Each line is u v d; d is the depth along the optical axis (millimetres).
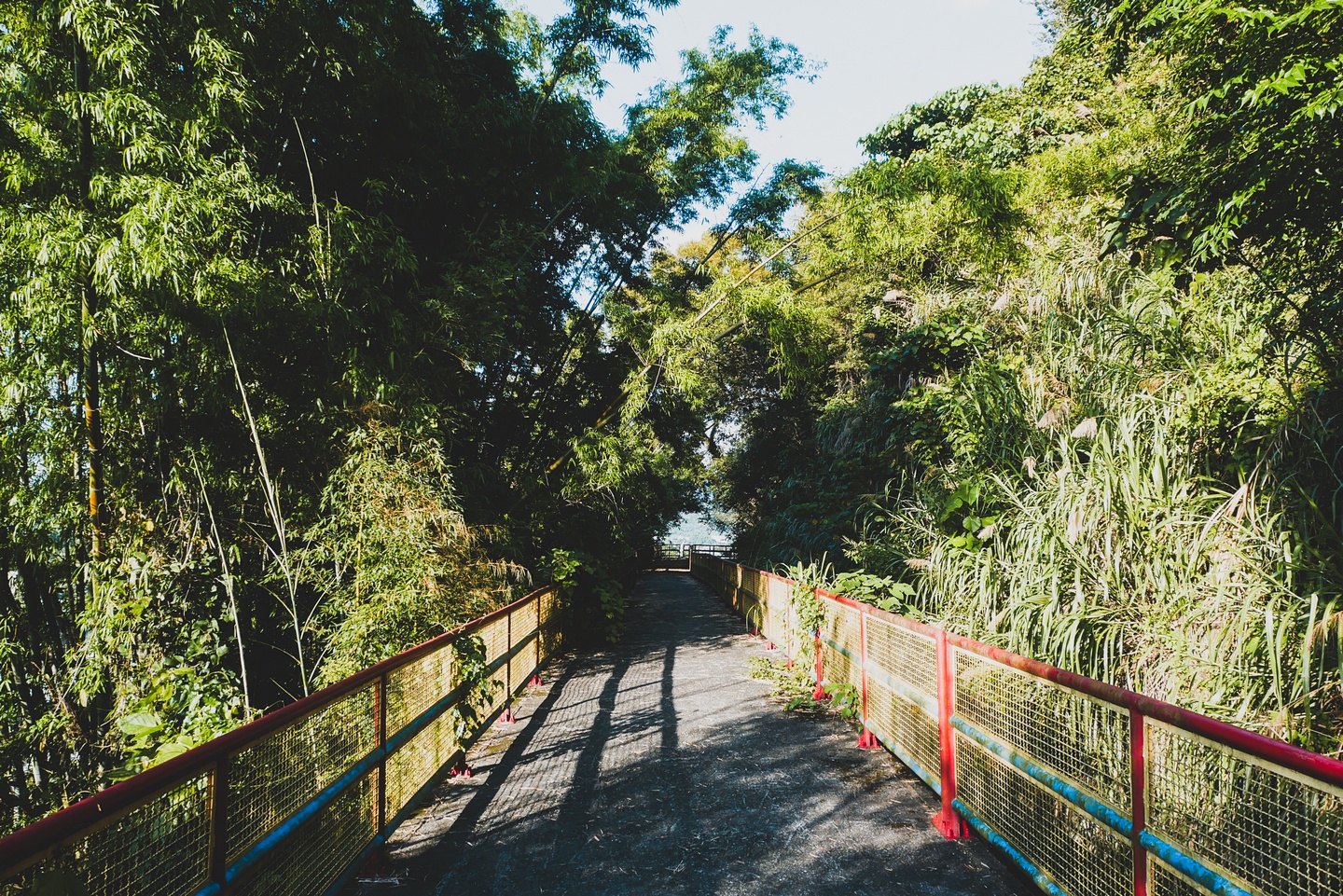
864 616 5535
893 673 4879
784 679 7824
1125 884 2564
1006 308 9383
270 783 2562
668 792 4461
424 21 7551
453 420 7820
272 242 6633
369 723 3436
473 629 5234
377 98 7109
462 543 6543
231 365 5785
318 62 6625
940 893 3139
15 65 4793
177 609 5434
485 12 8867
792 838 3750
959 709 3828
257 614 6703
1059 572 4727
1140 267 7051
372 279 7098
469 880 3326
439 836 3828
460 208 8898
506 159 8883
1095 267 7977
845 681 6227
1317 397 4469
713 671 8547
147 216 4559
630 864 3465
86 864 1765
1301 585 3869
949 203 10477
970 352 8703
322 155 7422
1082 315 7750
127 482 5699
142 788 1888
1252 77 3414
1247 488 4309
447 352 7895
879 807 4180
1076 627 4305
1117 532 4832
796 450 18188
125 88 4852
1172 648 4055
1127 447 5129
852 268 13039
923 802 4277
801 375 11250
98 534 5254
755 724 6066
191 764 2086
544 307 10711
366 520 5852
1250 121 3312
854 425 13133
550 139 8984
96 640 5035
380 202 7207
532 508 10375
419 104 7566
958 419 7414
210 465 6090
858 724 5859
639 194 11148
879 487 10695
